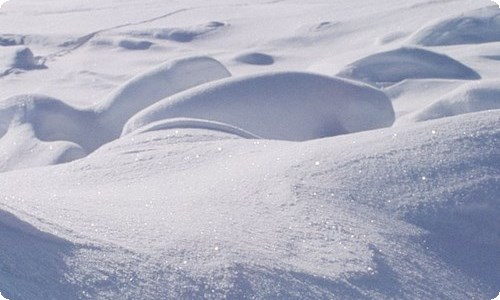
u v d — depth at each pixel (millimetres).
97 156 6242
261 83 8016
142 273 4258
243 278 4246
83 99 10492
